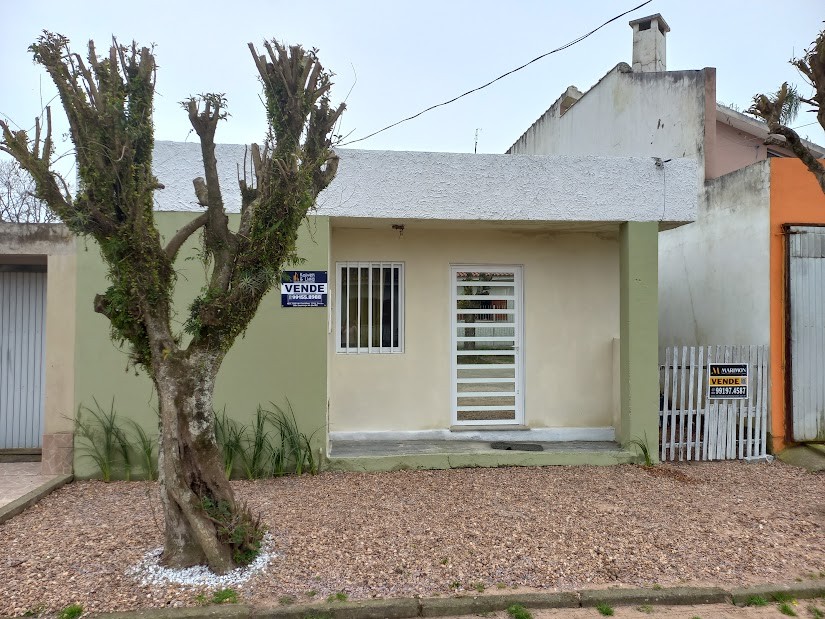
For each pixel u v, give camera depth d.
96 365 6.49
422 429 7.91
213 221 4.12
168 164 6.57
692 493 6.07
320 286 6.73
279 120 4.30
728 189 8.82
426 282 7.95
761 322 8.02
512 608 3.81
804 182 7.97
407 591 3.95
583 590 3.99
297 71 4.30
